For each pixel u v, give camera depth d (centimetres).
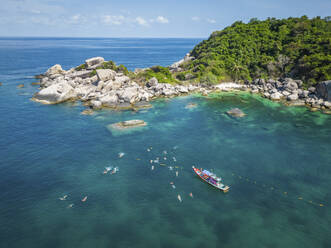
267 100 8438
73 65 17288
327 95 7606
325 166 4219
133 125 6006
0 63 16725
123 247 2528
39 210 3078
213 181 3691
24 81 10906
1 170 3975
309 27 10875
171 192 3506
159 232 2742
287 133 5644
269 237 2686
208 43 13425
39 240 2608
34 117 6506
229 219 2962
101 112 7050
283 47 10625
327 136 5462
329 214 3066
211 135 5534
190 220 2941
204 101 8388
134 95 8019
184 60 14462
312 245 2592
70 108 7375
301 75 9331
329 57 8469
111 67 11062
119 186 3634
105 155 4562
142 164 4275
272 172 4034
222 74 10875
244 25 13325
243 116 6800
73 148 4822
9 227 2783
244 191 3538
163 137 5397
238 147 4944
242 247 2547
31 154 4541
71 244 2559
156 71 11000
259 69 10556
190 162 4362
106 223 2875
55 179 3775
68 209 3106
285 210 3136
